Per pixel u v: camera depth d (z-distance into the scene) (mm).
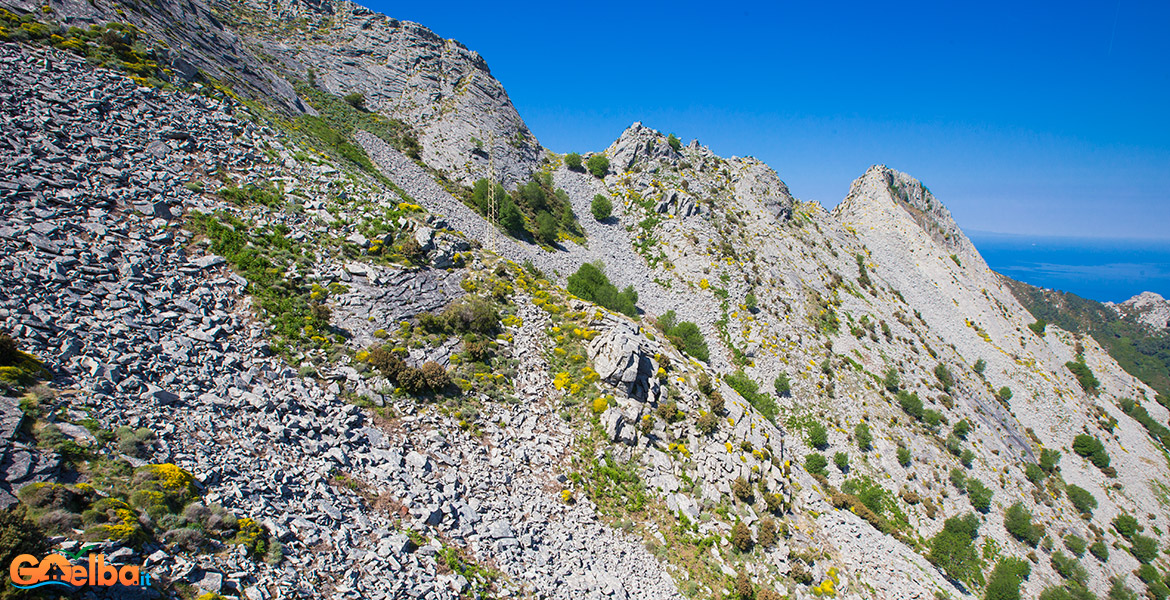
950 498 58406
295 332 30172
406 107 88938
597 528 29422
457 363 34688
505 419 32656
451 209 65375
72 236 27375
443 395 31812
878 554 39000
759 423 44156
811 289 86688
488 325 38875
